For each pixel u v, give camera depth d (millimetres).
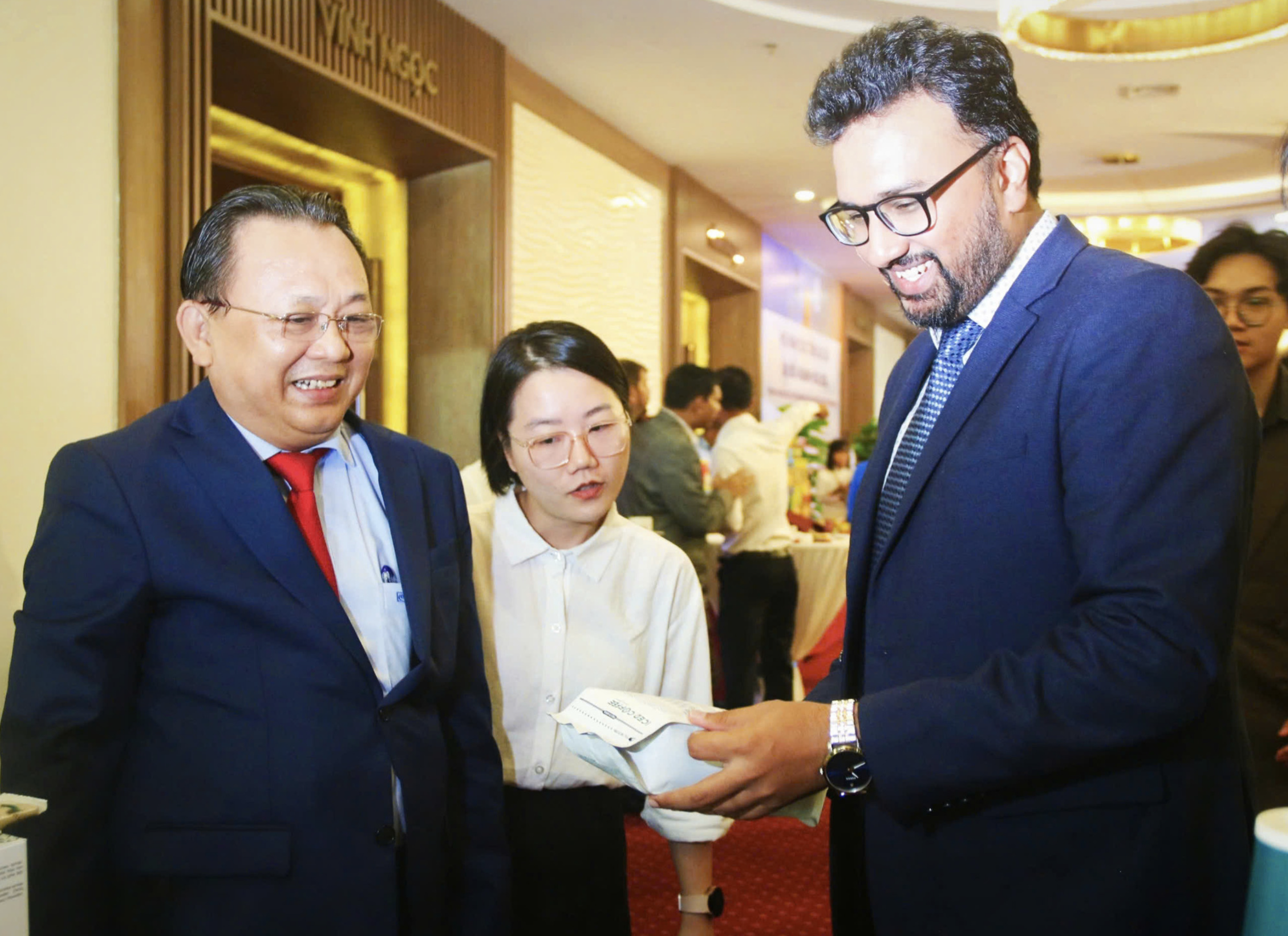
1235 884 988
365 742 1109
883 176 1004
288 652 1084
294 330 1073
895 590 1097
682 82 5500
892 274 1061
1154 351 927
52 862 987
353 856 1089
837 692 1252
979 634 1027
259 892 1058
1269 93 5609
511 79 5094
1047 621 997
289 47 3539
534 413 1365
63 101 2707
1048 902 991
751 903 2877
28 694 1006
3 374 2545
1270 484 1766
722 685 4414
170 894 1057
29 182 2621
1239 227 1878
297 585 1095
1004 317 1037
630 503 3629
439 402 5031
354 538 1221
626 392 1435
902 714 958
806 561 5180
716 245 7992
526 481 1405
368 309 1136
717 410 4375
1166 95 5672
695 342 9383
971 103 978
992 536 1019
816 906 2867
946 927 1046
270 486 1115
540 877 1422
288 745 1074
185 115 3023
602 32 4828
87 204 2773
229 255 1079
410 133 4418
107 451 1094
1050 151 6887
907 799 949
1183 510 894
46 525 1060
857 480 5090
